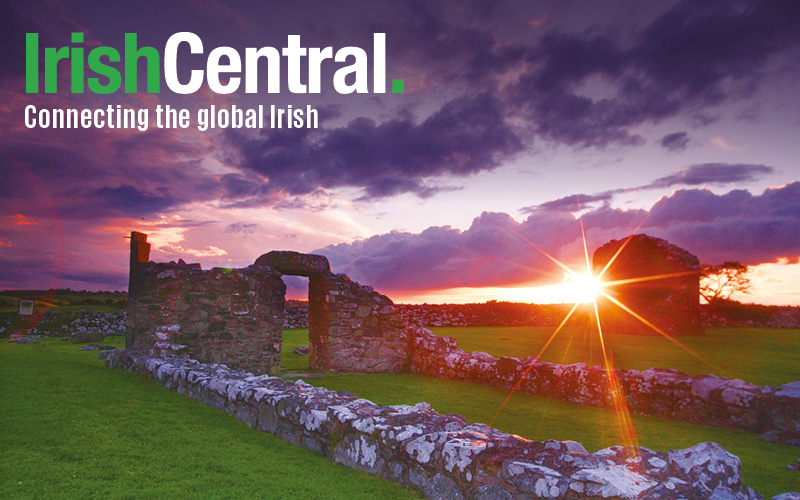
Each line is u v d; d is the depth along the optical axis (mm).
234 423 7066
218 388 7887
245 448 5906
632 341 23750
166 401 8125
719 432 8602
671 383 9766
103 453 5387
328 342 16078
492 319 33531
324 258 16953
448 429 5258
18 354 13258
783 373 14992
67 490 4348
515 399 11641
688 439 8109
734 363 16906
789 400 8188
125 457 5309
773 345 22250
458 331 28578
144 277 13477
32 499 4125
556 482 3676
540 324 33469
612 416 9875
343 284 16625
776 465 6645
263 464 5348
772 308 36375
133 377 10250
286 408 6410
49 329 23344
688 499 3387
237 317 14609
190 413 7434
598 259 32219
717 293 43250
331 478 4992
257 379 7789
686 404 9492
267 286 15250
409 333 17234
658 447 7566
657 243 28031
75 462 5055
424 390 12602
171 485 4594
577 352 19828
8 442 5516
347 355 16188
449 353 15562
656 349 20719
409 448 4832
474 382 14133
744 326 35031
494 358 14547
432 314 33375
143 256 13703
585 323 32469
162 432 6340
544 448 4277
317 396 6586
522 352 19750
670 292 27266
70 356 13875
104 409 7250
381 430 5168
